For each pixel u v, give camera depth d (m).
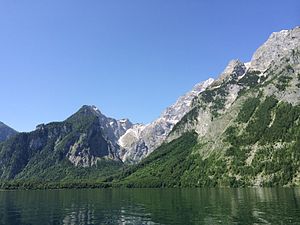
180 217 120.81
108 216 130.50
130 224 110.12
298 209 128.62
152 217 123.44
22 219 127.00
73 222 117.56
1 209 163.12
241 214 121.69
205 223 105.88
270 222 102.38
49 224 114.50
